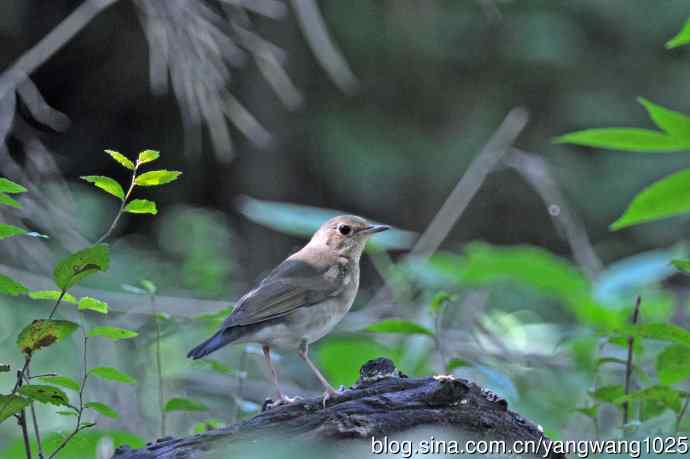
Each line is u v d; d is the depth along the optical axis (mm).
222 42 13617
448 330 12016
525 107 23281
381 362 6824
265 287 8688
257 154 22812
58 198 13883
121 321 12883
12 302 12984
